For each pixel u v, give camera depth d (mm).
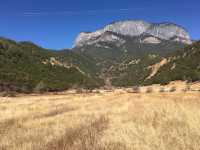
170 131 9797
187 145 8141
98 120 14891
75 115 18188
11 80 123812
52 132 11688
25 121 15703
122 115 16234
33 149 8914
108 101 32969
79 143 9266
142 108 19000
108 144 8836
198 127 9828
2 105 30438
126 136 9305
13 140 10383
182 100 23344
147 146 8148
